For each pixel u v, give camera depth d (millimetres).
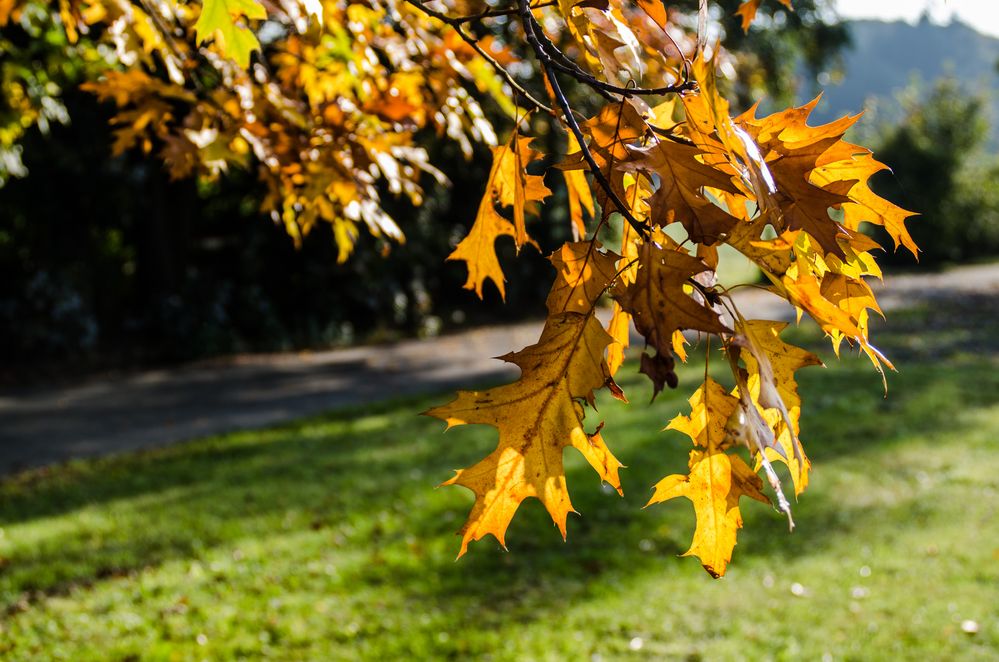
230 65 2488
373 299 16094
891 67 115812
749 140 979
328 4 2365
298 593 5156
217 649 4504
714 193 1145
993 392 10078
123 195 14086
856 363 12109
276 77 2605
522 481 1048
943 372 11289
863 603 4918
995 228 28797
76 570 5516
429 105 2562
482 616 4844
